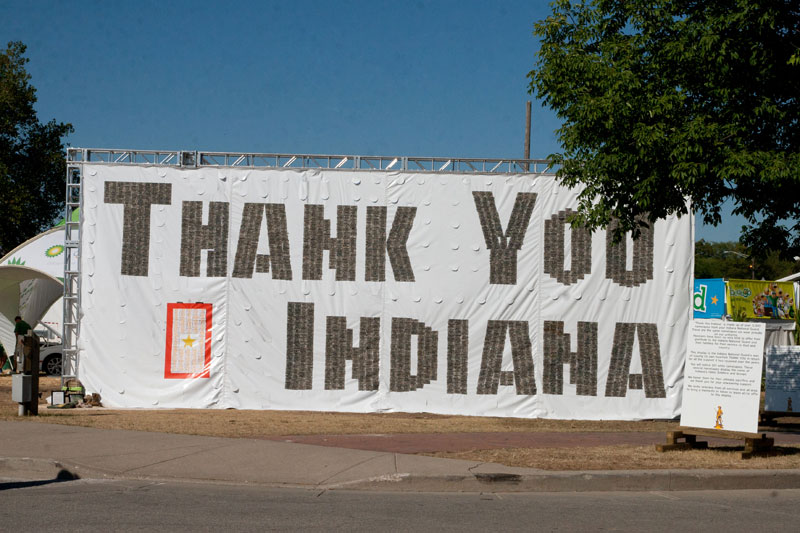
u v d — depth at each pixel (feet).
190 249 60.59
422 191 60.95
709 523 26.12
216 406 59.88
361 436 44.47
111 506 26.99
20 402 49.83
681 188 46.57
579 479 32.24
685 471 33.06
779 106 45.32
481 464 34.81
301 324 60.29
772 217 49.98
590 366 60.08
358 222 60.75
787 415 59.52
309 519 25.50
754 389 38.50
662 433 50.08
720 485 33.09
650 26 46.60
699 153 43.16
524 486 32.07
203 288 60.44
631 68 46.98
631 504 29.30
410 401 59.93
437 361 60.13
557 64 47.67
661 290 60.44
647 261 60.54
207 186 60.85
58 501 27.78
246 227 60.75
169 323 60.23
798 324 96.02
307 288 60.44
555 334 60.23
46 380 80.18
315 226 60.80
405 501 29.17
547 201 60.80
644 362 60.13
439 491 31.76
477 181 60.90
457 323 60.34
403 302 60.44
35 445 38.27
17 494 29.12
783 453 39.37
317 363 60.18
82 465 33.65
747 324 39.11
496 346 60.23
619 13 48.24
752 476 33.35
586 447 40.98
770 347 60.85
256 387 60.18
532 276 60.54
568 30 48.91
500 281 60.54
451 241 60.64
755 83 44.62
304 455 37.01
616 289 60.44
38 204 155.94
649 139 43.57
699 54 44.27
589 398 59.88
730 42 43.60
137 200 60.70
